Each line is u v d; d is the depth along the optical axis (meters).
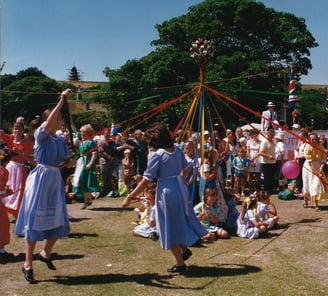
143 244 6.41
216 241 6.52
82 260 5.66
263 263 5.45
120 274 5.11
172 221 4.94
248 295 4.43
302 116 31.50
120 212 8.79
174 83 25.64
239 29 27.22
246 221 6.77
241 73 24.25
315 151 8.66
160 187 4.98
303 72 27.09
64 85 35.66
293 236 6.72
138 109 25.73
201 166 7.03
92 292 4.55
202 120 7.26
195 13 27.64
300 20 27.53
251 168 10.60
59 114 4.96
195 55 7.38
